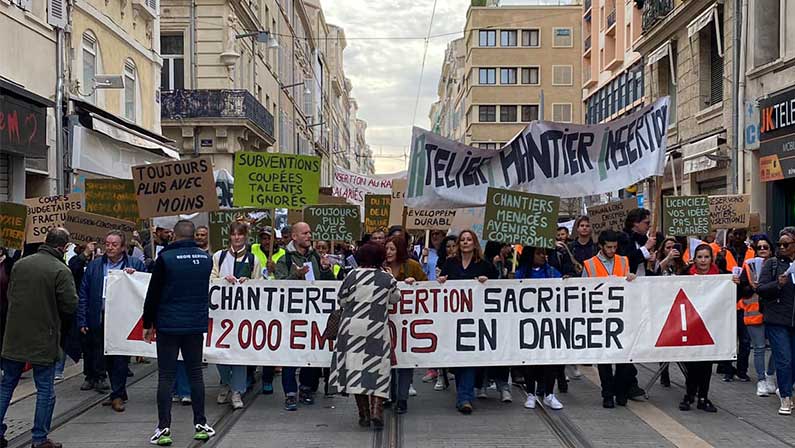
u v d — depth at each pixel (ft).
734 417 27.09
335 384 25.21
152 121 77.51
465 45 233.96
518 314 28.68
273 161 32.40
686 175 79.36
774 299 27.17
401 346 28.35
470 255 29.35
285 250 32.68
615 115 113.39
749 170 63.98
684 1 75.66
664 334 28.43
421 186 32.37
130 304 28.68
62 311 23.26
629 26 106.11
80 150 57.21
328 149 269.23
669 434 24.66
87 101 60.70
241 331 28.91
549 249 29.78
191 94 99.76
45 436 22.91
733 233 36.58
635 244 30.37
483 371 30.40
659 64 90.02
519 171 32.19
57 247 23.70
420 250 50.57
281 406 29.43
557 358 28.58
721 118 70.18
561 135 32.07
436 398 30.86
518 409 28.58
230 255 30.45
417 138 32.30
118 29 67.62
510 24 209.97
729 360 28.25
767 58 62.90
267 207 32.19
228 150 102.01
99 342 30.81
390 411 28.48
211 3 100.99
